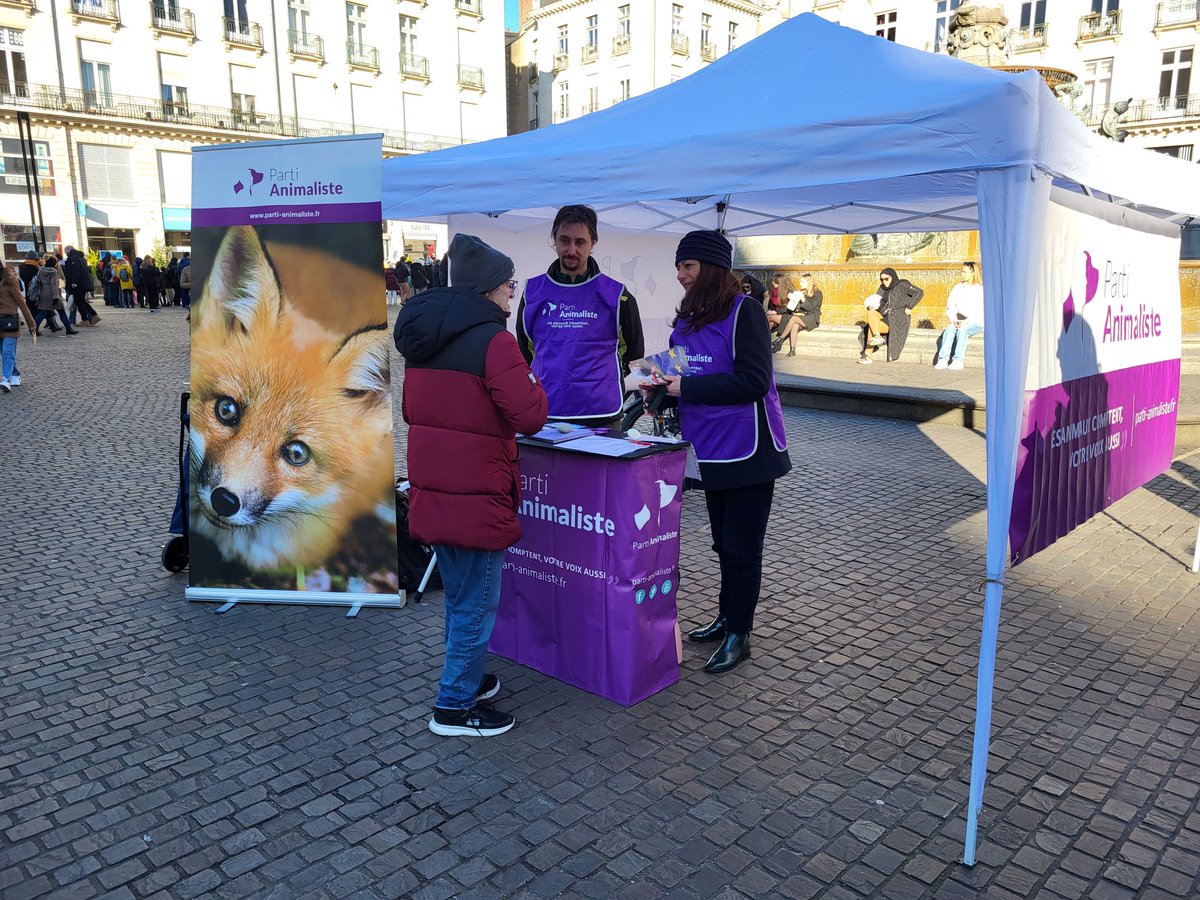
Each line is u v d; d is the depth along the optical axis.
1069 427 2.80
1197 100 35.66
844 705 3.30
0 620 4.01
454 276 2.86
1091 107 38.09
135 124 35.88
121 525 5.45
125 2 35.34
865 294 15.30
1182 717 3.23
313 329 4.00
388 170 4.30
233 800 2.69
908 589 4.50
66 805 2.65
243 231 4.00
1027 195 2.25
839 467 7.29
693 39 48.53
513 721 3.12
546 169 3.66
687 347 3.38
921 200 4.43
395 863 2.40
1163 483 6.65
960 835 2.55
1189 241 13.62
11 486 6.34
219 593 4.23
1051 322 2.57
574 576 3.33
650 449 3.17
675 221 5.95
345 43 41.28
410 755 2.95
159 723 3.14
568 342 3.90
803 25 3.64
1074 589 4.50
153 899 2.26
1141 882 2.36
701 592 4.48
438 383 2.80
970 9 13.19
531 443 3.34
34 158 32.78
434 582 4.43
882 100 2.71
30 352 14.64
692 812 2.64
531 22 53.06
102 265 27.95
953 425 9.15
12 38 33.34
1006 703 3.33
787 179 2.83
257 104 39.34
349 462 4.08
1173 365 3.95
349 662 3.64
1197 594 4.44
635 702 3.28
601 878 2.35
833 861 2.43
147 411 9.50
